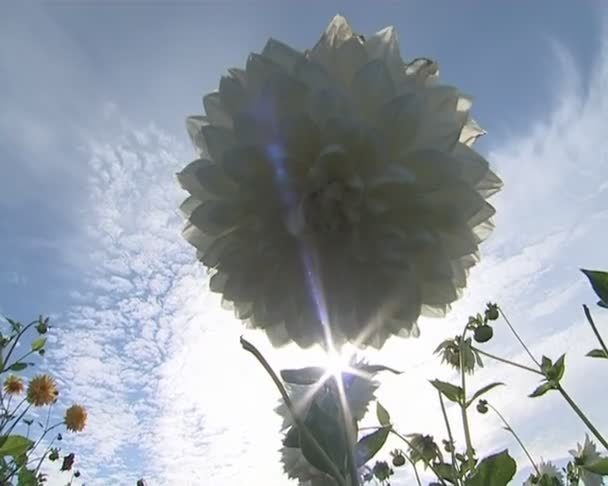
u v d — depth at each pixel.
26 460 0.96
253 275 0.30
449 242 0.29
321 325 0.30
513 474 0.31
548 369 0.52
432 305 0.30
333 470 0.24
